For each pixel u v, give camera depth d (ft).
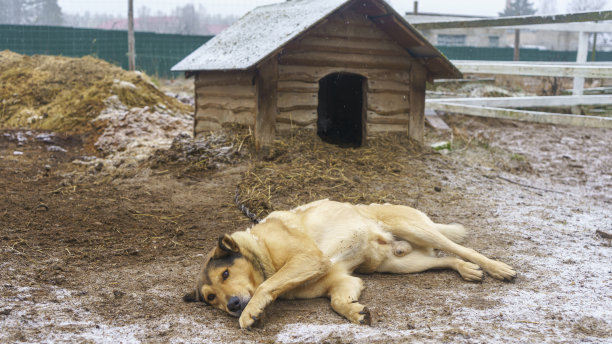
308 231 13.20
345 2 24.03
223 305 11.37
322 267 12.02
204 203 20.57
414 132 27.61
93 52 64.03
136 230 17.85
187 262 15.06
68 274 13.80
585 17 29.73
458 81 47.57
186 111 39.06
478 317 10.85
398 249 14.06
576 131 42.37
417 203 20.66
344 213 13.87
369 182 22.52
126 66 67.31
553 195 23.53
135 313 11.34
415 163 25.54
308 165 23.32
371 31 25.86
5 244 15.58
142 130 31.83
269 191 20.90
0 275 13.09
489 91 47.88
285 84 24.57
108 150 29.30
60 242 16.30
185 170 23.85
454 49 74.33
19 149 29.12
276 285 11.37
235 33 28.96
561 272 13.80
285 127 24.90
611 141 39.06
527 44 160.86
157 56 69.67
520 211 20.27
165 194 21.61
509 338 9.74
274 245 12.42
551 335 9.89
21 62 40.63
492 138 38.11
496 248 15.97
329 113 32.42
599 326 10.32
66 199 20.94
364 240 13.64
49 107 35.76
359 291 12.12
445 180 23.91
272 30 25.77
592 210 20.92
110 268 14.46
